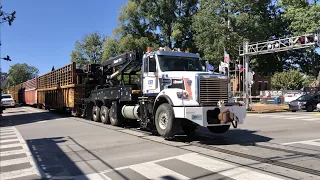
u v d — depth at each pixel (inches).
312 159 283.1
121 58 612.4
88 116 753.6
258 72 1777.8
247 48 1032.8
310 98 1002.7
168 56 444.8
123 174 251.0
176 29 1734.7
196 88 379.6
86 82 786.8
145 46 1707.7
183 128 460.4
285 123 605.6
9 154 352.8
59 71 983.0
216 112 382.9
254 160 281.3
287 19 1492.4
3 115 1046.4
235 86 1482.5
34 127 633.6
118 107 577.0
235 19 1437.0
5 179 253.9
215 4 1477.6
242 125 577.6
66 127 601.9
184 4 1834.4
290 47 898.7
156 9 1785.2
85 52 2476.6
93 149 360.5
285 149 331.9
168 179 231.3
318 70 1652.3
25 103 1803.6
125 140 414.3
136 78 560.7
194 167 261.7
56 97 1030.4
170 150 337.1
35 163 304.8
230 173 240.1
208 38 1513.3
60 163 300.4
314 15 1301.7
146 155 315.9
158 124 408.5
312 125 565.3
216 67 1524.4
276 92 1537.9
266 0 1485.0
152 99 445.1
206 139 410.3
